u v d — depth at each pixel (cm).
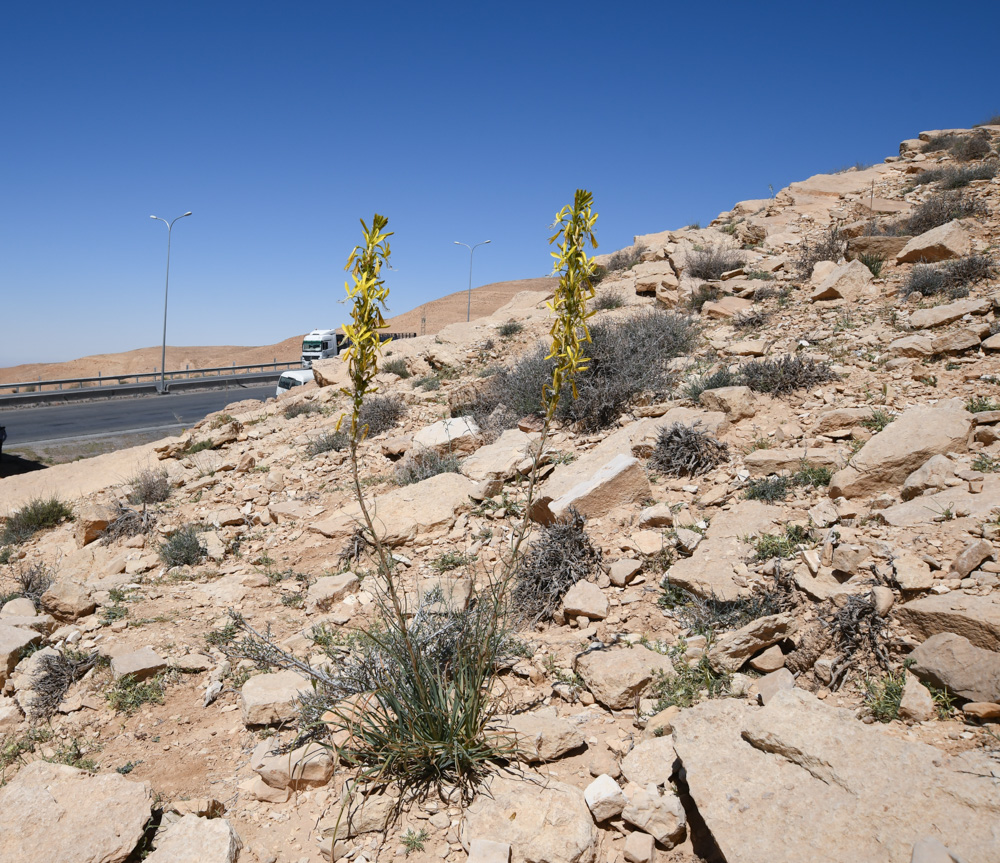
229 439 1409
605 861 302
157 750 436
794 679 391
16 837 325
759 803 281
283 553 788
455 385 1422
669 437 735
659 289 1580
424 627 454
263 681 471
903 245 1268
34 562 937
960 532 440
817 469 628
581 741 371
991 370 754
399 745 353
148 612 643
